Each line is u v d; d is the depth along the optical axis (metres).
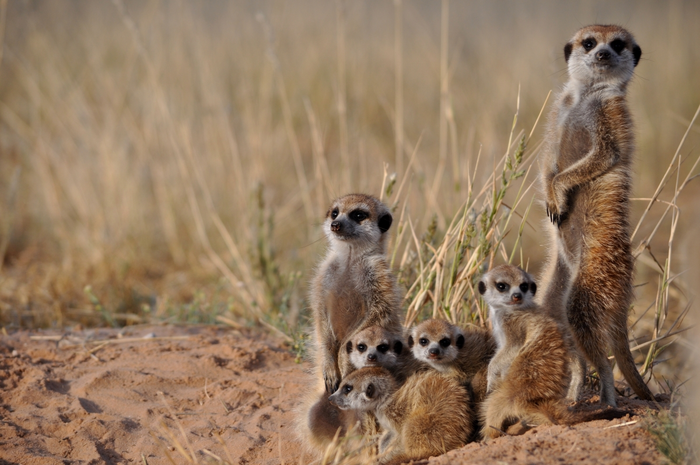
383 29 26.56
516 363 6.88
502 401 6.81
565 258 8.11
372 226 8.38
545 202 8.53
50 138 17.16
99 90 18.42
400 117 12.60
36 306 11.91
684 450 5.69
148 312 12.04
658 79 21.77
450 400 7.07
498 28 26.08
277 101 20.75
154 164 16.31
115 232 14.69
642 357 10.42
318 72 21.92
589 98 8.37
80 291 12.68
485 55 22.62
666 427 5.91
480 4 31.78
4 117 20.22
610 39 8.38
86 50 21.31
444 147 11.93
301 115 20.73
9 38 21.80
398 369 7.75
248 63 20.53
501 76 21.41
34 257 14.70
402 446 7.05
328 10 24.44
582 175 7.95
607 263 7.73
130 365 9.48
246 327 11.35
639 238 14.91
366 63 22.77
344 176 13.17
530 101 20.41
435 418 6.98
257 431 7.84
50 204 15.49
